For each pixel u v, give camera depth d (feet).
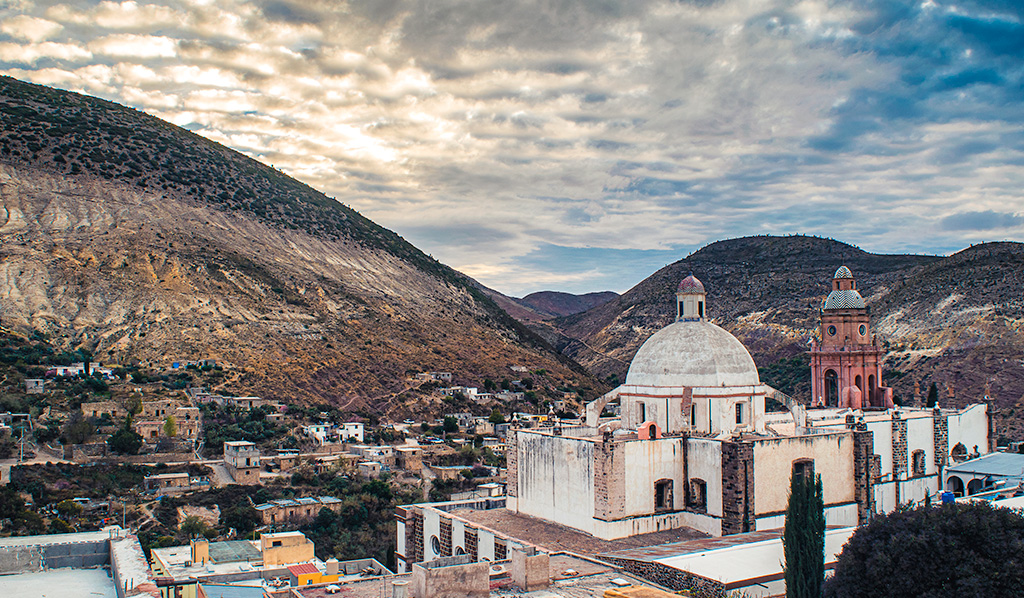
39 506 328.90
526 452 217.77
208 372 550.77
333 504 377.91
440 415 587.68
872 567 130.62
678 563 153.17
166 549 247.29
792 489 148.15
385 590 125.39
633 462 193.06
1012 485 240.73
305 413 523.29
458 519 193.57
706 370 209.67
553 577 124.47
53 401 439.63
